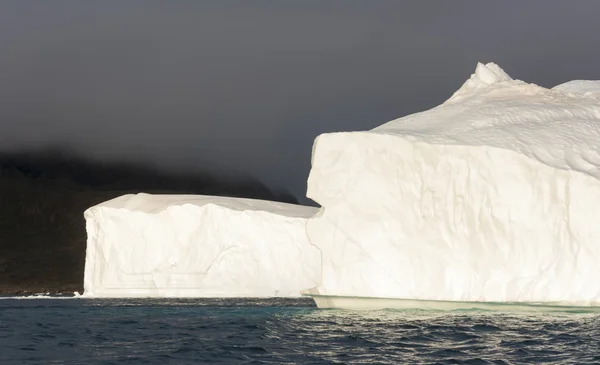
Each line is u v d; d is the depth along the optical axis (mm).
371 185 96375
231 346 69625
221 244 158125
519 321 82125
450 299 90625
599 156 91500
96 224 166625
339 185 97562
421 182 94438
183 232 161375
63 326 94750
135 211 163375
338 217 96625
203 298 156625
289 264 155625
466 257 90750
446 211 92625
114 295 163125
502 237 89312
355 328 80562
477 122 99688
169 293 159750
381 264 93938
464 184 91938
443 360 59281
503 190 89688
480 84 119375
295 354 63812
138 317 109000
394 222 94688
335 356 62312
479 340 69062
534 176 88688
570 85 126125
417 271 92438
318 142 99188
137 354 65688
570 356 59938
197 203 162000
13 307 140500
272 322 93500
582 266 85375
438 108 113500
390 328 79438
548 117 101625
